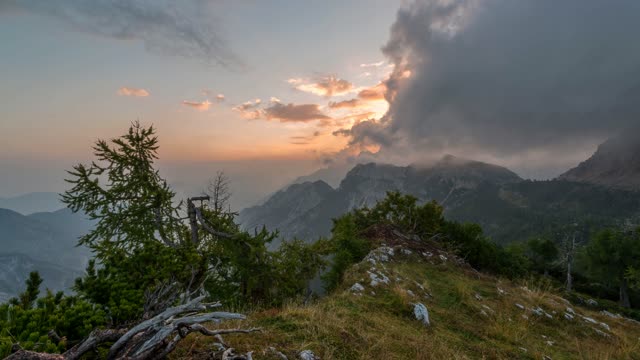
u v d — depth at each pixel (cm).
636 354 1156
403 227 3466
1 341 344
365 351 656
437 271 1917
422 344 787
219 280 1562
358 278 1423
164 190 1563
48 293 457
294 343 614
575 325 1385
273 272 1666
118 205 1489
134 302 552
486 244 3691
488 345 953
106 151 1466
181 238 1573
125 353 390
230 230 1781
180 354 466
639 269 4553
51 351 370
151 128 1516
